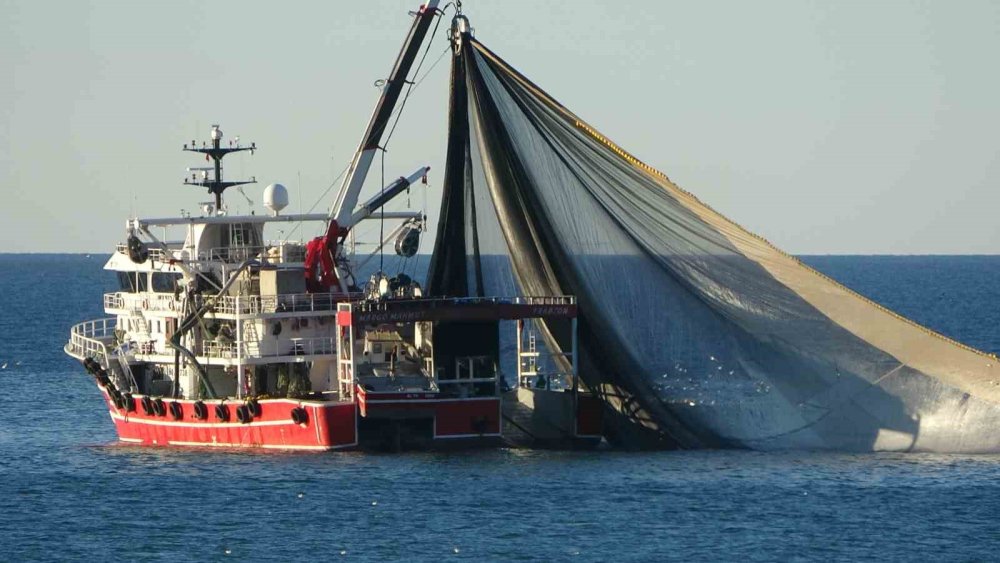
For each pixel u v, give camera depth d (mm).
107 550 191750
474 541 192000
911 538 193250
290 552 188500
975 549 188500
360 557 185750
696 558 184750
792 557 185250
